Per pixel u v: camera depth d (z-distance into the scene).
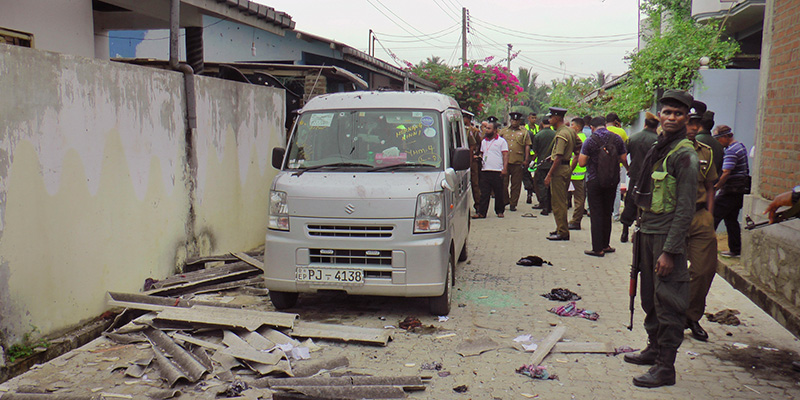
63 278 5.16
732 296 6.79
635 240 4.66
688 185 4.18
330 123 6.47
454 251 6.46
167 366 4.49
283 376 4.48
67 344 5.00
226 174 8.29
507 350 5.08
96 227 5.60
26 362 4.59
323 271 5.70
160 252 6.73
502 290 7.02
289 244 5.76
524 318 5.97
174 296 6.36
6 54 4.52
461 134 7.80
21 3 7.85
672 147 4.32
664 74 11.62
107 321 5.55
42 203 4.90
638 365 4.77
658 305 4.36
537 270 8.05
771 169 6.46
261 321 5.33
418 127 6.36
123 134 5.99
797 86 5.90
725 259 7.98
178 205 7.09
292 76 11.98
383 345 5.14
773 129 6.44
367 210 5.62
